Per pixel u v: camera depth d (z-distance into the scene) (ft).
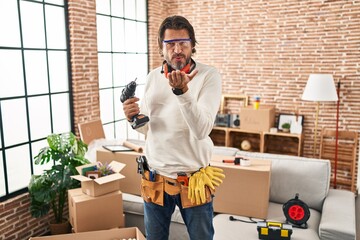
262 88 18.38
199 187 4.37
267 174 8.82
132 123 4.61
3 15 10.27
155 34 19.25
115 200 9.64
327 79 14.93
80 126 12.54
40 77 11.80
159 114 4.54
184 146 4.42
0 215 10.07
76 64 12.98
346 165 16.65
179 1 19.76
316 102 17.16
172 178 4.53
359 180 16.49
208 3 18.95
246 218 9.09
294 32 17.19
